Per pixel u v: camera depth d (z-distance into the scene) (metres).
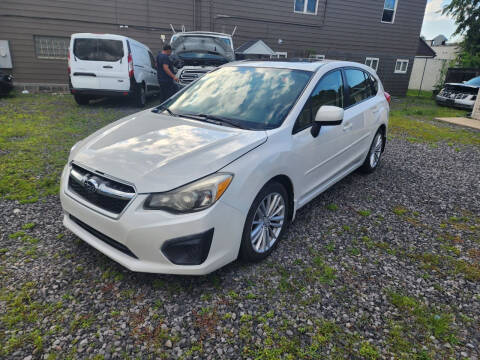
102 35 8.93
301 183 3.23
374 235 3.45
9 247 2.89
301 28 15.26
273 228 3.02
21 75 12.16
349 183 4.85
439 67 25.81
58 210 3.57
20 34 11.76
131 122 3.23
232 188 2.40
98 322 2.19
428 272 2.90
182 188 2.26
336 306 2.44
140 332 2.13
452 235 3.54
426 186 4.87
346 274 2.80
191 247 2.30
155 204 2.25
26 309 2.25
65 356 1.94
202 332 2.16
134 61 9.43
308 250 3.11
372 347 2.12
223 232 2.39
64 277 2.57
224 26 13.84
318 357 2.03
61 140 5.95
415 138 7.99
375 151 5.15
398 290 2.65
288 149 2.89
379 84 5.12
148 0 12.56
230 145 2.60
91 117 8.01
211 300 2.42
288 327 2.23
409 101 16.69
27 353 1.94
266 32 14.64
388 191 4.62
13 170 4.48
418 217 3.91
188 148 2.57
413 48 18.22
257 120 3.06
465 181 5.15
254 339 2.12
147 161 2.44
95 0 12.06
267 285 2.60
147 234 2.24
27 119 7.44
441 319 2.35
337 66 3.95
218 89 3.62
